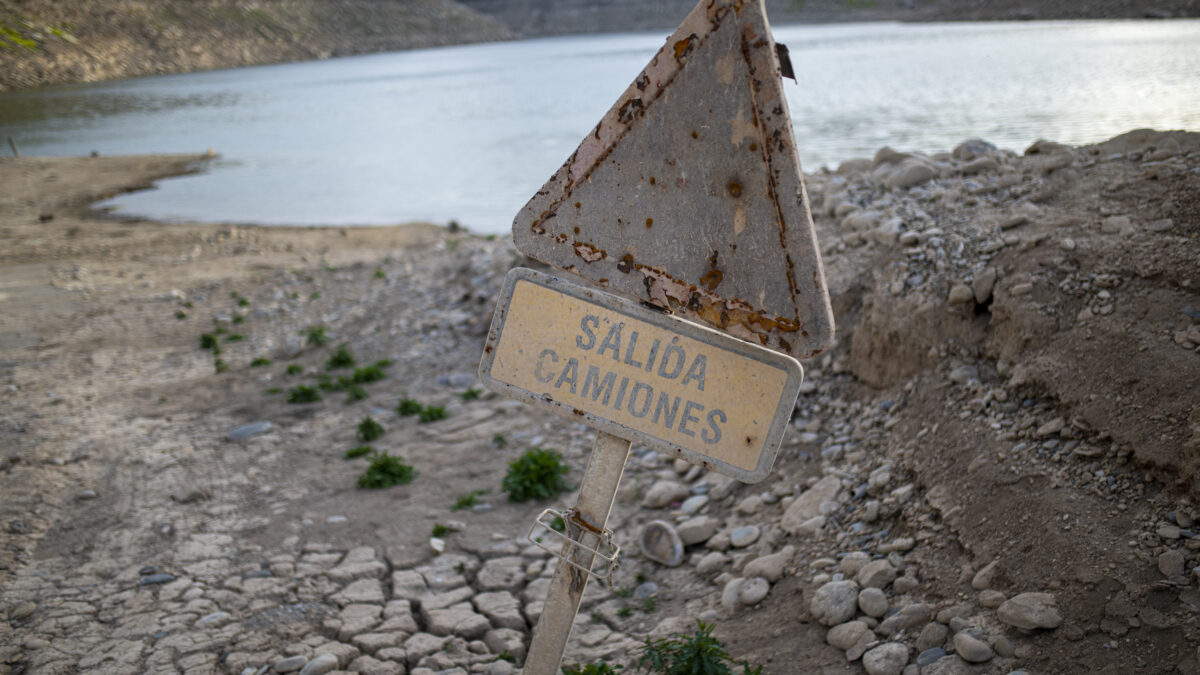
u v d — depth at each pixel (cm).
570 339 247
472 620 484
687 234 227
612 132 228
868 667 352
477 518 630
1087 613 323
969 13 16238
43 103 9662
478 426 826
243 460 787
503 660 438
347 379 1006
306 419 898
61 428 893
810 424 611
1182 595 311
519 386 255
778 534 496
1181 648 293
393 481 711
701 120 218
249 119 6931
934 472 460
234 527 644
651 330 239
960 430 472
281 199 3117
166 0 19100
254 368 1115
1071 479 391
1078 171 629
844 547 453
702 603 463
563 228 240
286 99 9144
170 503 693
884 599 392
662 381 239
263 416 916
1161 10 11825
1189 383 386
